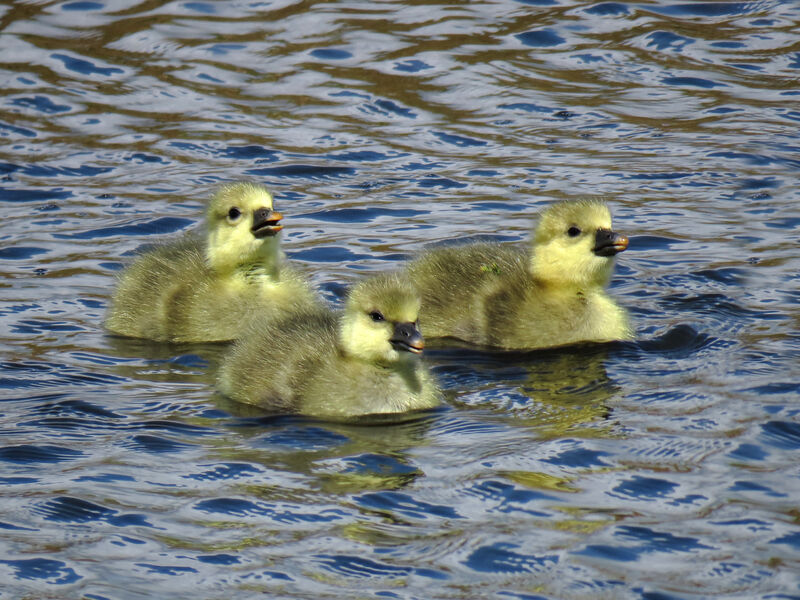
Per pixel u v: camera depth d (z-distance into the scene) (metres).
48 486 11.51
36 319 16.12
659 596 9.67
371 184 21.06
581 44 26.52
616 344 15.21
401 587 9.91
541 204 20.11
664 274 17.28
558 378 14.28
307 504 11.19
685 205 19.92
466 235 18.92
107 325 16.12
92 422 12.98
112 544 10.55
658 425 12.66
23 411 13.21
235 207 16.06
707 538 10.47
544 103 24.11
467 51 26.20
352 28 27.34
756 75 25.12
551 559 10.23
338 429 12.91
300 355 13.87
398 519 10.91
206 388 14.14
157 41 26.66
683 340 15.17
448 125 23.33
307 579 10.03
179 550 10.45
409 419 13.16
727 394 13.38
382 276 14.11
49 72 25.20
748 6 28.19
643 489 11.31
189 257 16.66
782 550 10.27
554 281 16.02
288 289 16.39
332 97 24.45
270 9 28.41
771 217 19.34
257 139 22.80
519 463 11.90
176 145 22.59
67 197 20.55
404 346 13.36
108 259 18.19
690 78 25.08
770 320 15.59
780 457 11.88
